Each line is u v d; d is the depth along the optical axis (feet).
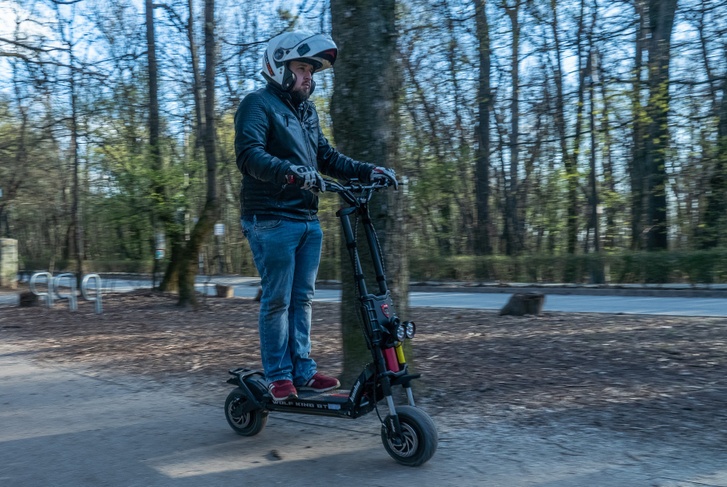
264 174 10.86
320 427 13.23
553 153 70.64
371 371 10.87
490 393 15.98
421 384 15.99
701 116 53.01
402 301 15.57
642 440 11.83
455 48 52.90
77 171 53.98
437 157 64.95
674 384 16.61
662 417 13.39
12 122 60.75
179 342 27.81
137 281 85.76
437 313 37.99
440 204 73.15
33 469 11.13
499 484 9.80
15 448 12.39
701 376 17.58
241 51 40.52
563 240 81.66
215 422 13.99
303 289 12.43
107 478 10.59
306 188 10.52
